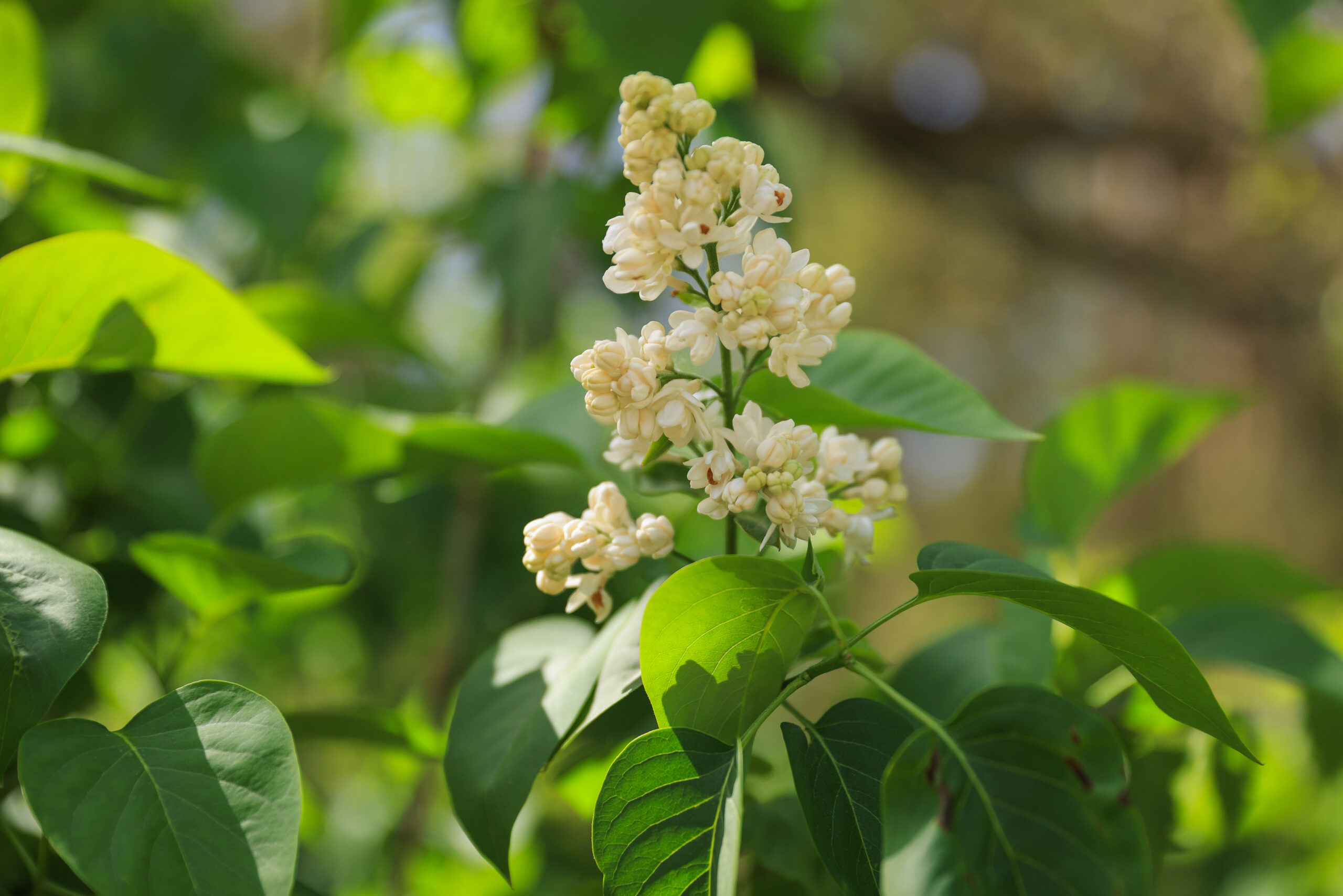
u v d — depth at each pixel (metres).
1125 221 2.14
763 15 1.16
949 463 3.29
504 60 1.18
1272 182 1.98
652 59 0.96
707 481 0.66
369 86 1.30
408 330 1.28
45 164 0.79
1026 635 0.77
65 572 0.67
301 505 1.27
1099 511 0.84
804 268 0.66
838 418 0.74
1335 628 1.09
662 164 0.65
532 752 0.68
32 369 0.73
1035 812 0.65
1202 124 1.93
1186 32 1.87
